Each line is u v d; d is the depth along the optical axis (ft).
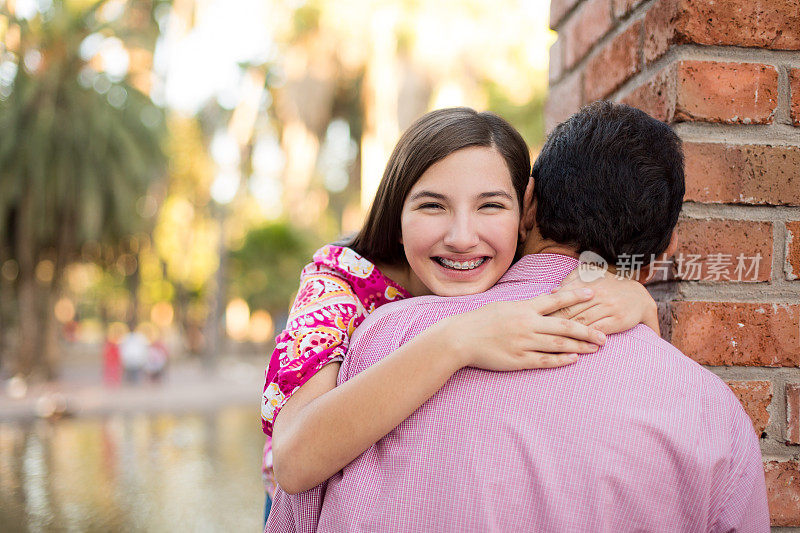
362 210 91.09
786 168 4.37
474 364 3.22
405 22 84.94
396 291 4.28
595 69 5.57
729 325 4.24
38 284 60.90
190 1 71.15
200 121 85.81
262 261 102.17
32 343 59.98
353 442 3.22
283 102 98.27
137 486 24.99
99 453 31.63
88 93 57.26
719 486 3.14
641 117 3.59
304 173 101.24
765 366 4.26
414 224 3.77
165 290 115.34
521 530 3.05
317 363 3.62
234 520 20.61
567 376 3.18
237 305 119.24
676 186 3.53
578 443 3.08
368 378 3.24
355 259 4.23
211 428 39.75
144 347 64.85
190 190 91.09
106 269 67.82
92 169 57.41
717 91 4.35
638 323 3.43
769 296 4.34
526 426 3.13
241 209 99.71
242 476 26.66
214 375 74.64
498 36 72.95
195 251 101.71
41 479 26.17
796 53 4.42
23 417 43.73
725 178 4.33
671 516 3.08
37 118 55.47
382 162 87.71
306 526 3.50
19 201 56.85
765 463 4.25
